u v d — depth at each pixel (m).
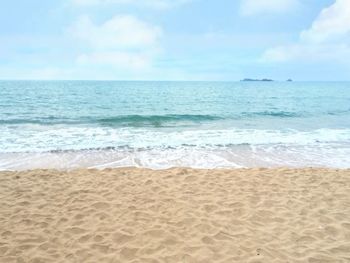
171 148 10.80
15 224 4.65
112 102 30.50
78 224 4.67
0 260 3.70
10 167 8.39
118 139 12.25
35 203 5.46
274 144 11.72
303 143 11.98
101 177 6.96
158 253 3.85
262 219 4.81
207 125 16.81
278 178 6.85
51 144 11.16
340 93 57.31
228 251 3.88
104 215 4.96
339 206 5.30
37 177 6.96
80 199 5.63
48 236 4.30
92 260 3.72
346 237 4.26
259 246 4.00
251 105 30.48
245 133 14.08
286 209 5.16
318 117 21.41
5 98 32.09
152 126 16.19
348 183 6.52
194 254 3.81
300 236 4.27
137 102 31.38
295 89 74.56
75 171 7.45
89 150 10.36
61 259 3.74
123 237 4.26
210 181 6.62
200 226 4.55
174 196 5.77
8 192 6.00
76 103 28.27
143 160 9.22
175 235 4.29
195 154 10.00
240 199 5.59
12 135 12.83
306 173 7.28
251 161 9.27
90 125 16.17
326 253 3.85
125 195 5.84
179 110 24.64
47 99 31.95
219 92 55.66
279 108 27.53
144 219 4.82
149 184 6.46
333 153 10.45
